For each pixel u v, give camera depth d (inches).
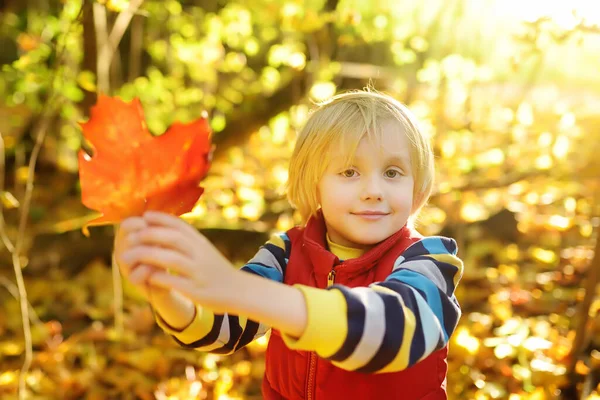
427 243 50.9
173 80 215.6
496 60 213.5
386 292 39.7
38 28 191.6
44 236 166.4
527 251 160.9
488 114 226.5
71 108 158.9
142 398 116.1
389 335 36.9
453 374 113.7
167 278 32.3
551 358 115.6
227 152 203.2
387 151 52.1
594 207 165.5
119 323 133.4
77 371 122.7
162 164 33.7
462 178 192.9
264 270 56.3
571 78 272.5
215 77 210.8
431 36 218.5
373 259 51.9
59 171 205.5
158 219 32.5
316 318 34.8
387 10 205.2
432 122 218.1
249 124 199.0
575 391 107.0
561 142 176.2
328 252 53.4
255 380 120.4
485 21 210.1
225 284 32.7
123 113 33.2
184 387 116.8
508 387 111.1
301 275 56.0
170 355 125.7
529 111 210.8
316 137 54.2
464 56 217.0
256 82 210.8
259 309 33.6
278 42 239.5
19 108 199.2
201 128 33.6
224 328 50.0
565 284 145.0
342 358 36.0
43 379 118.8
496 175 190.7
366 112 53.1
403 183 52.8
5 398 112.7
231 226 168.4
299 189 57.8
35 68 137.7
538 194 177.8
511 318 133.8
